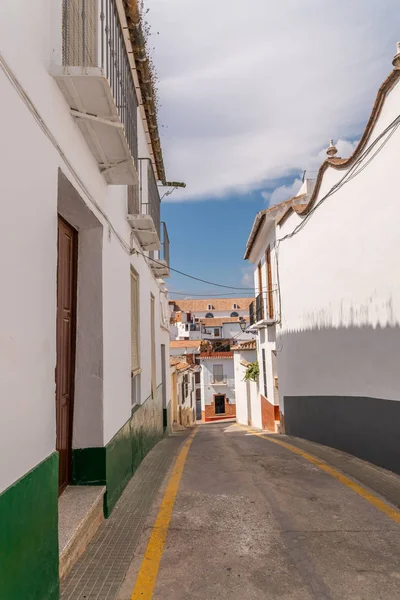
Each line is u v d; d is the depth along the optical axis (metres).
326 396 7.78
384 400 5.85
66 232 4.22
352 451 6.88
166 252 9.59
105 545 3.56
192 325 51.94
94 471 4.14
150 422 8.29
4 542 2.01
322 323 7.85
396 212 5.45
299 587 2.95
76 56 3.56
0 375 2.06
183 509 4.40
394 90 5.30
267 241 12.95
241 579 3.06
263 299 13.07
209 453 7.50
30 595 2.29
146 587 2.95
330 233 7.38
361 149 6.20
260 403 16.11
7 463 2.09
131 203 6.46
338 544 3.59
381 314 5.88
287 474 5.76
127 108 5.26
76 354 4.28
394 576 3.08
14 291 2.26
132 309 6.64
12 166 2.28
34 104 2.63
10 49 2.30
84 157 3.80
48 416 2.67
